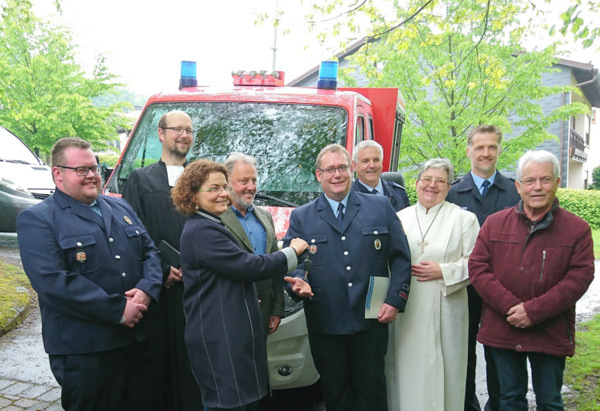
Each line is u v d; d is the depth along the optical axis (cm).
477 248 351
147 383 362
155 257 353
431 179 376
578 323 675
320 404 449
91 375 318
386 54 1302
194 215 314
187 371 366
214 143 500
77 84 1625
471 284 377
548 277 328
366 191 448
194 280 309
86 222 327
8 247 999
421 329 368
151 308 344
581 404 437
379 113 616
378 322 354
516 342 334
